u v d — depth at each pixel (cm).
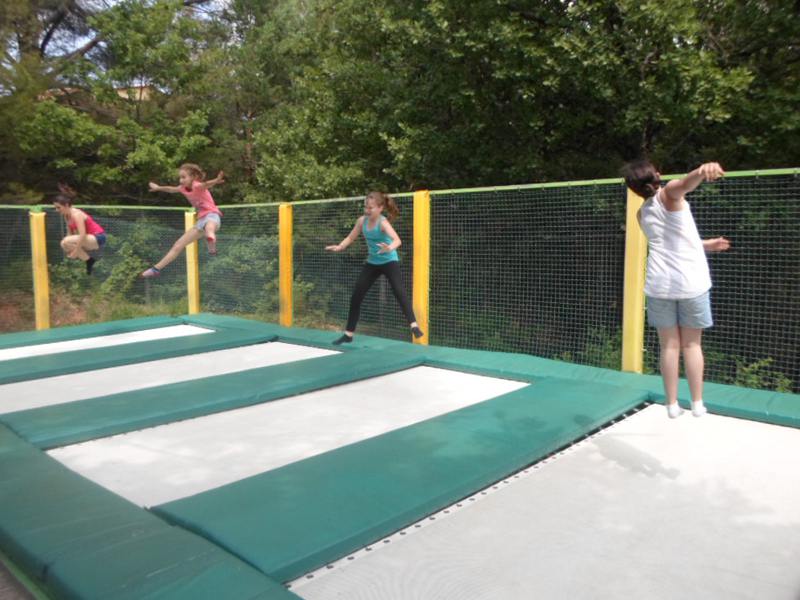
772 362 573
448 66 891
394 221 761
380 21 1023
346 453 326
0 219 906
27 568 223
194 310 1006
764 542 242
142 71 1474
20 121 1273
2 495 278
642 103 742
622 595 205
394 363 572
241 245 952
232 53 1734
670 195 304
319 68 1332
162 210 1012
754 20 758
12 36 1363
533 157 878
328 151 1208
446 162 995
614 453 344
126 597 192
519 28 787
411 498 268
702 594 205
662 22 688
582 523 259
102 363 596
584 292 624
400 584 213
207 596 192
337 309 838
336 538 232
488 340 685
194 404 433
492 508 274
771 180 562
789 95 730
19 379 542
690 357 315
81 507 264
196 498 272
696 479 306
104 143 1445
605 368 562
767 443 359
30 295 925
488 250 683
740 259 594
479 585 212
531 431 358
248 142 1697
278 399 475
